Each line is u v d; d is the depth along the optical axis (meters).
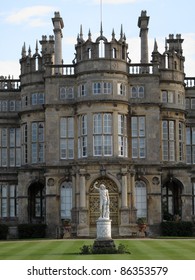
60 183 62.09
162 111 65.00
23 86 65.94
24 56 66.25
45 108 62.75
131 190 59.31
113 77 60.56
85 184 58.34
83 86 61.16
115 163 58.31
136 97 62.97
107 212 37.50
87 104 60.16
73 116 62.31
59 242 49.97
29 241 52.97
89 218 58.38
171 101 65.62
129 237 56.72
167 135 65.12
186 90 69.19
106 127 59.81
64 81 62.69
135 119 62.84
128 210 58.03
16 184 68.62
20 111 65.75
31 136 64.94
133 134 62.66
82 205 58.06
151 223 61.44
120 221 57.97
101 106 59.88
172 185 65.94
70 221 59.62
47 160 62.22
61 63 67.00
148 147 62.41
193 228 61.16
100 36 61.00
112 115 59.97
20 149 68.56
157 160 62.28
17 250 41.22
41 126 64.75
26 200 64.19
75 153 61.78
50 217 61.59
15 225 63.44
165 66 66.12
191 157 69.00
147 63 63.44
